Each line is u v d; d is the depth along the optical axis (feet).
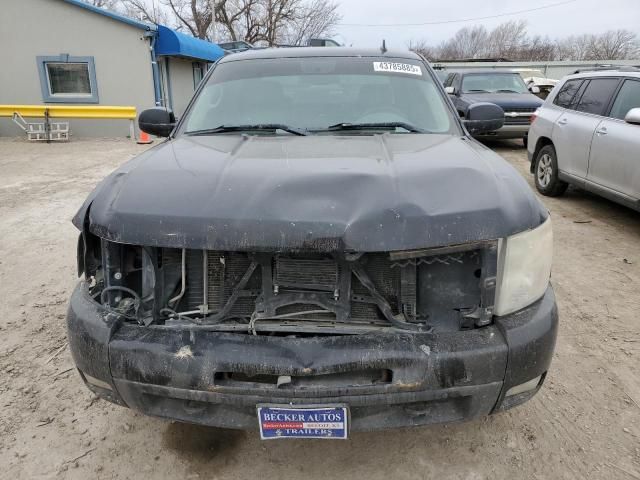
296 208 6.48
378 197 6.63
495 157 8.62
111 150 40.40
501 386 6.63
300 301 6.89
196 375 6.46
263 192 6.73
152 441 8.56
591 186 20.04
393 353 6.34
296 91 11.18
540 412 9.14
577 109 21.72
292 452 8.34
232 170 7.45
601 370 10.36
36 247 17.63
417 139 9.53
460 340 6.54
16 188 26.55
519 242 6.68
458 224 6.40
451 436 8.60
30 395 9.65
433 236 6.31
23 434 8.66
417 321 6.91
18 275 15.25
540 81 64.44
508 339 6.55
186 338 6.67
